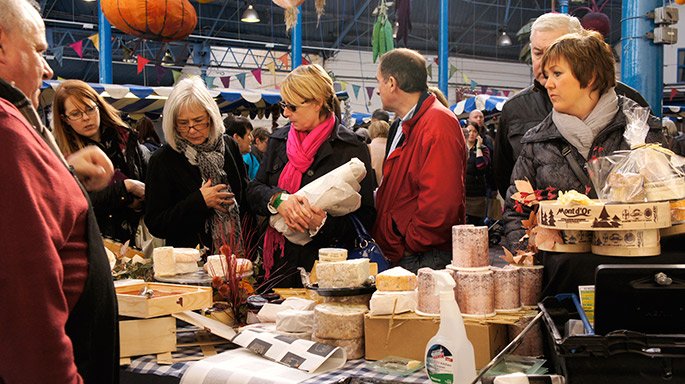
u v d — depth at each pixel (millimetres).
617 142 1991
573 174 2066
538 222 1833
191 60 20906
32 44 1350
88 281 1311
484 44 24359
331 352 1779
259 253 2754
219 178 2781
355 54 23266
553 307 1728
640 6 4559
